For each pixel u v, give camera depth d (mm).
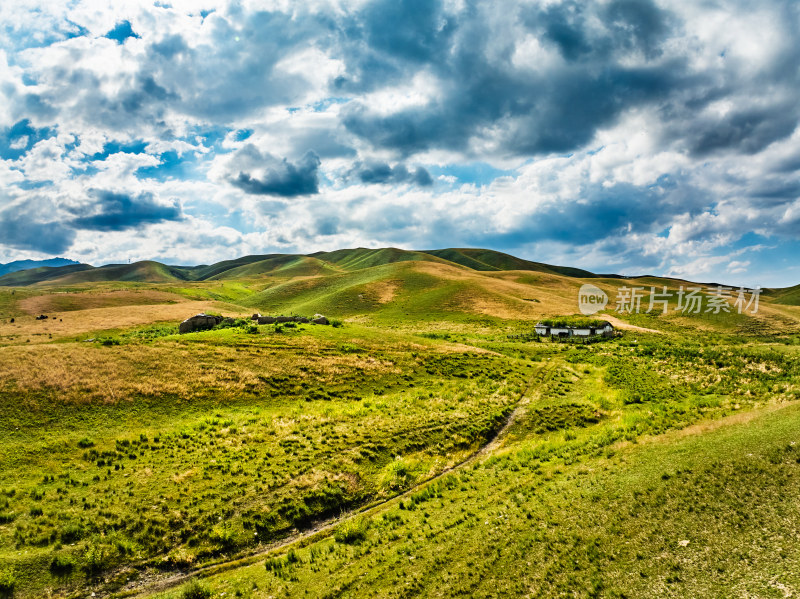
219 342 52812
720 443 21109
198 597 16594
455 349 59562
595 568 14453
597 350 66625
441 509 21812
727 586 12367
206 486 23922
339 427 33188
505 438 33406
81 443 28438
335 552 18984
